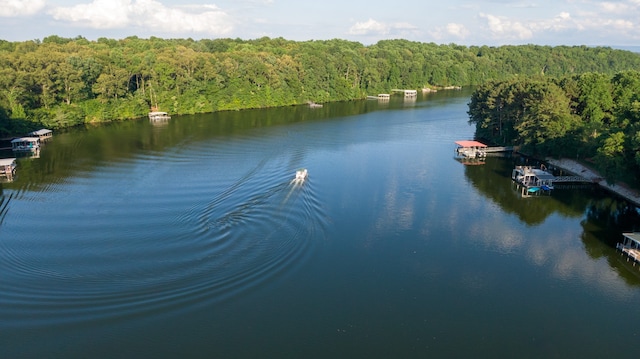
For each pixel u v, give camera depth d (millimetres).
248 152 137625
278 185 104000
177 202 93062
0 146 142125
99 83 182375
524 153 142500
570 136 126375
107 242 75188
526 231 87875
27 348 52094
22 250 72375
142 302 60031
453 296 66000
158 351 52719
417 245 80438
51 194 98562
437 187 111500
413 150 148125
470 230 87625
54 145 144875
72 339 53656
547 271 73688
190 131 168375
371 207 96312
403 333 57781
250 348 53938
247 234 78125
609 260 77625
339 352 54062
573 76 155750
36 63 165125
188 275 66062
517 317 61938
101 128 173125
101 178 110062
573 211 98375
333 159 133125
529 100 139000
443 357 54000
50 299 59812
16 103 157000
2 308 57781
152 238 76438
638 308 64625
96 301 59812
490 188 112000
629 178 102500
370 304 63125
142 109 196875
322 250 76375
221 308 60094
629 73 147250
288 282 66625
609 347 56969
